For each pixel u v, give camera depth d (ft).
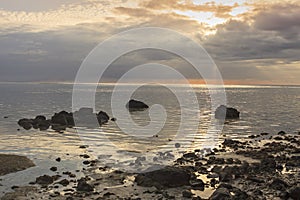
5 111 281.95
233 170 96.12
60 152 123.65
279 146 135.03
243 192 75.10
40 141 146.72
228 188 81.05
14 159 109.91
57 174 95.04
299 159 110.52
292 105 373.20
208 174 95.86
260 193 77.36
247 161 110.32
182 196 77.87
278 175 92.68
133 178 91.76
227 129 185.57
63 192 79.92
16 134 166.20
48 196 76.95
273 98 542.98
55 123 204.74
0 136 159.63
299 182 85.56
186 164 107.34
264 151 126.00
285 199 74.18
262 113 277.44
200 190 82.23
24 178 90.74
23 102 398.01
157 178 85.25
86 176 92.94
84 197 76.48
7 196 76.74
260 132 176.35
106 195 77.71
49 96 549.13
